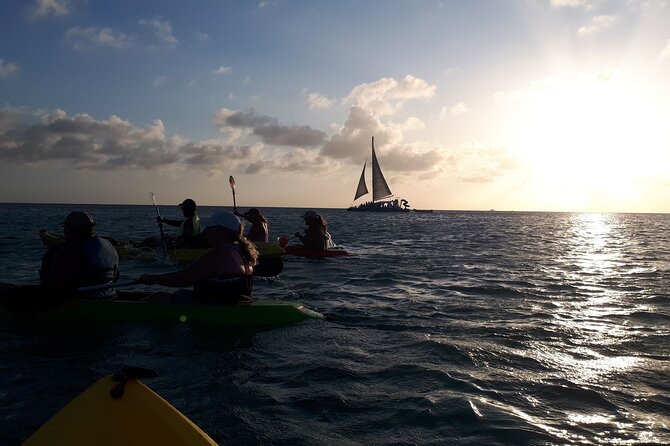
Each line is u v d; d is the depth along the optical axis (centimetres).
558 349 504
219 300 599
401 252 1612
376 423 331
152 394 215
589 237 2914
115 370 424
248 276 614
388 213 11619
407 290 855
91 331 539
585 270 1185
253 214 1402
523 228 4309
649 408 361
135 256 1184
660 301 775
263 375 419
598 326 603
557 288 895
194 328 557
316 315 623
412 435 315
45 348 482
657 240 2684
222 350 486
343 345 511
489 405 361
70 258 576
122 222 3344
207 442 204
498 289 873
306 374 422
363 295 802
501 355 480
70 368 427
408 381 408
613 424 334
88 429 204
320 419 337
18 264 1080
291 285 890
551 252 1703
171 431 205
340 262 1273
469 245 1995
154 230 2464
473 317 648
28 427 315
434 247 1866
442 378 415
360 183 8931
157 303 591
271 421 332
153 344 500
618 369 444
